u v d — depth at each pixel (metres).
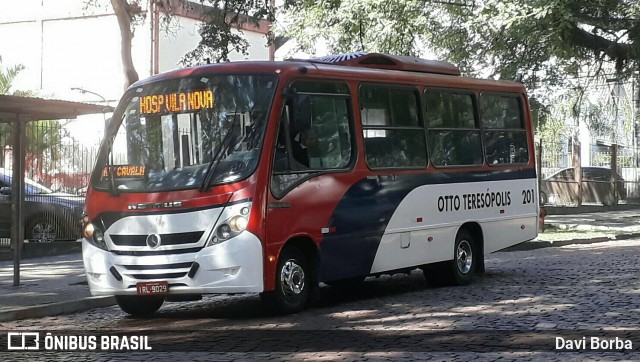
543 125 30.97
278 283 11.59
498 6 25.44
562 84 30.42
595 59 30.55
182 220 11.18
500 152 16.08
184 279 11.12
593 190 38.06
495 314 11.48
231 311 12.49
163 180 11.48
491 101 16.02
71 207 21.66
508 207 16.08
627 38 29.33
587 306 11.98
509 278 15.76
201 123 11.68
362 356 8.90
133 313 12.30
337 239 12.45
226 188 11.19
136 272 11.31
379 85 13.56
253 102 11.66
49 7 45.56
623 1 27.80
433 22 29.14
